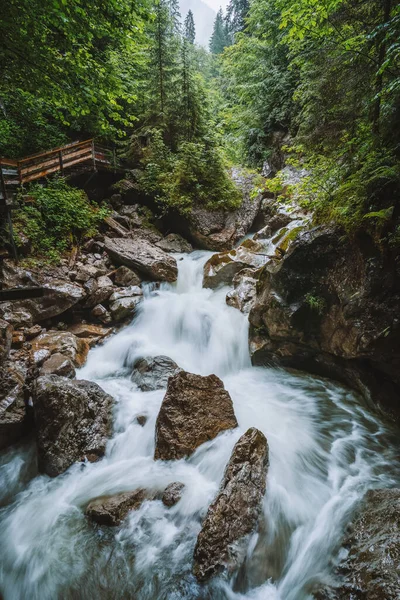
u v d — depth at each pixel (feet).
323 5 19.66
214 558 10.87
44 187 38.55
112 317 30.99
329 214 19.03
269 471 14.82
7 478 16.31
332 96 23.02
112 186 47.67
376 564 9.10
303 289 20.51
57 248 33.58
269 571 11.14
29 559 12.24
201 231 45.47
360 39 19.83
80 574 11.59
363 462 15.76
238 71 57.98
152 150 48.67
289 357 23.63
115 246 37.60
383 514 11.02
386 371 17.78
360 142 19.99
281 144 52.85
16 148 43.01
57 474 15.87
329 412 19.57
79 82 21.89
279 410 19.98
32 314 26.78
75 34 19.88
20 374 20.70
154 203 47.52
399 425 17.40
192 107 51.72
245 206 48.26
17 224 31.42
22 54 19.77
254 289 29.50
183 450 16.08
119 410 19.60
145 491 14.49
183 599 10.48
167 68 49.80
